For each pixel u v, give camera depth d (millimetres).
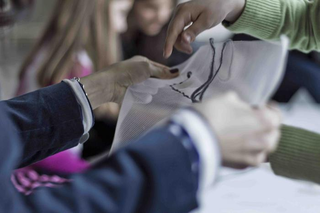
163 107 734
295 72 1922
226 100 476
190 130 431
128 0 1818
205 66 743
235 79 677
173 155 418
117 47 1755
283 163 646
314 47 806
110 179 413
